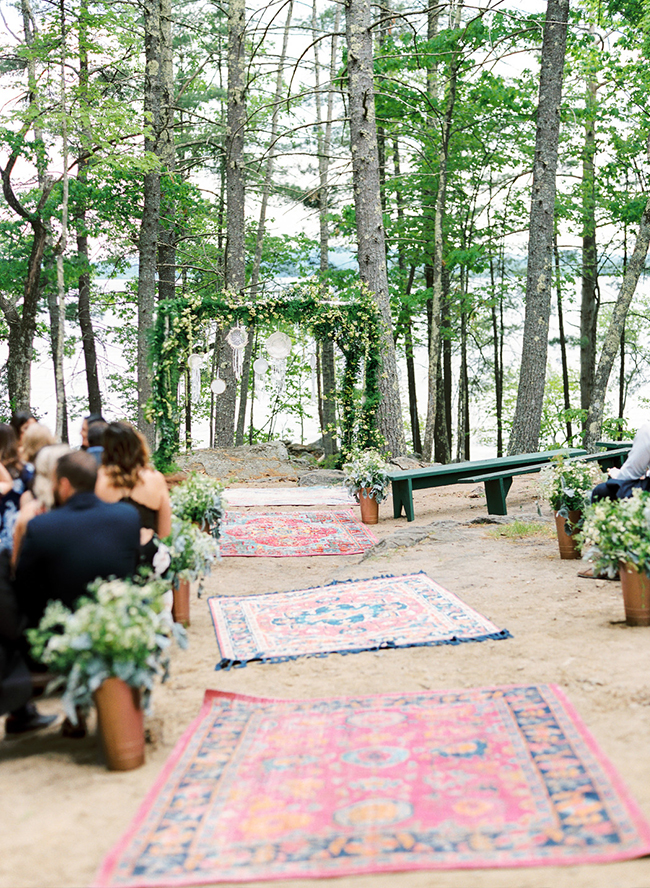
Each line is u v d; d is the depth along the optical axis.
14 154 17.19
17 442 5.81
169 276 22.66
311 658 5.29
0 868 2.74
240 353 14.90
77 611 3.61
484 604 6.32
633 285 15.83
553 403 31.36
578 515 7.68
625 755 3.45
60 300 14.55
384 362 16.05
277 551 9.65
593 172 22.45
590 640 5.19
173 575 5.84
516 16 17.69
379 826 2.93
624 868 2.60
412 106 19.55
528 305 15.88
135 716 3.60
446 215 22.83
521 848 2.73
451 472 11.48
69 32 15.30
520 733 3.72
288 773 3.44
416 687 4.59
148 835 2.91
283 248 27.88
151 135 17.05
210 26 25.84
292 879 2.62
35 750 3.87
